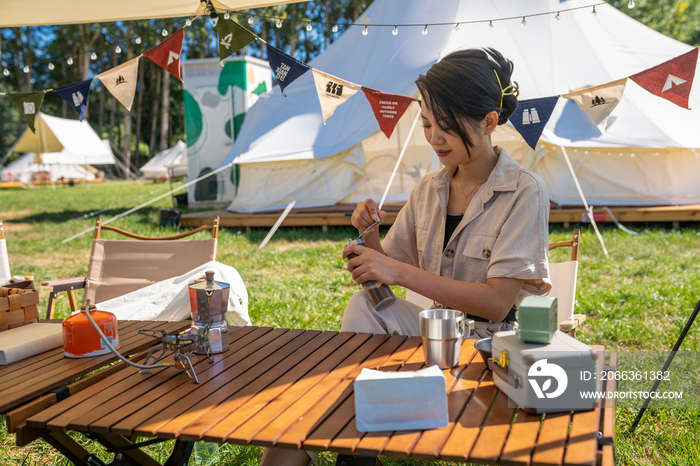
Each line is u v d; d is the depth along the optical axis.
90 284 3.44
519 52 8.49
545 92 8.27
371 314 1.94
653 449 2.36
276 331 1.96
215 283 1.75
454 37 8.62
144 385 1.49
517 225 1.81
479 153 1.95
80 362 1.66
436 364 1.53
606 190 8.64
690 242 7.14
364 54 9.17
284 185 9.39
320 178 9.20
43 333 1.83
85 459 1.51
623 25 9.22
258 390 1.43
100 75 2.71
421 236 2.16
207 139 11.70
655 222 8.70
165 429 1.22
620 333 3.84
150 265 3.45
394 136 9.11
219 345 1.72
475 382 1.43
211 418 1.27
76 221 11.91
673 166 8.55
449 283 1.75
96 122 45.34
